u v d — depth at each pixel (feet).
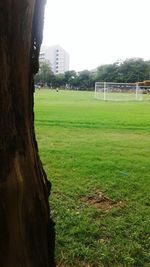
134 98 169.78
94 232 17.12
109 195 22.75
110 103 122.31
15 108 8.73
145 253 15.57
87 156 34.45
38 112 78.74
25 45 8.79
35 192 9.58
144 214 19.72
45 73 429.79
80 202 21.47
